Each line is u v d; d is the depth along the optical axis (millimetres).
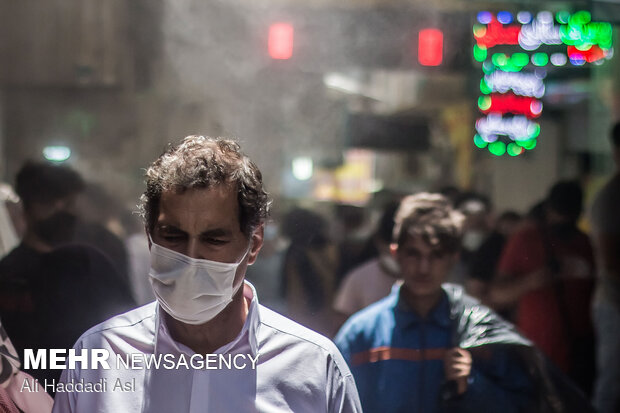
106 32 3543
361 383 2881
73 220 3188
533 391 3066
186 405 1619
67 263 3012
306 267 3357
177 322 1654
